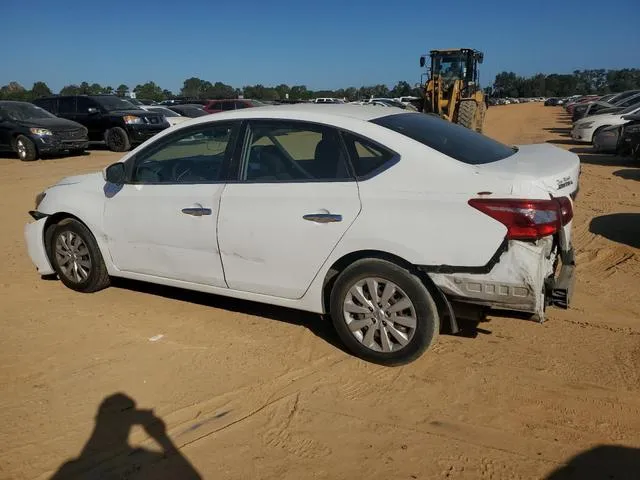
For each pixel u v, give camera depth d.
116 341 4.32
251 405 3.46
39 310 4.91
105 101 19.62
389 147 3.69
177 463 2.95
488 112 51.44
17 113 17.09
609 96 26.80
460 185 3.45
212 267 4.32
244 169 4.16
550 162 3.86
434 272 3.48
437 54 20.59
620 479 2.77
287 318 4.70
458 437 3.12
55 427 3.26
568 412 3.31
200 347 4.20
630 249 6.31
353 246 3.68
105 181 4.97
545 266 3.37
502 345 4.13
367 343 3.84
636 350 4.02
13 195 10.61
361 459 2.96
